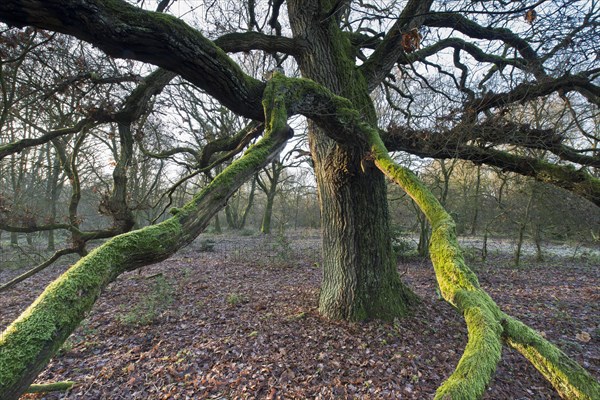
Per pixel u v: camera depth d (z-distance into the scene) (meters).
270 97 2.51
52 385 3.76
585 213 10.86
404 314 5.15
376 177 5.04
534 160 4.45
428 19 4.42
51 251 14.02
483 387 0.87
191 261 12.19
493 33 4.81
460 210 15.53
